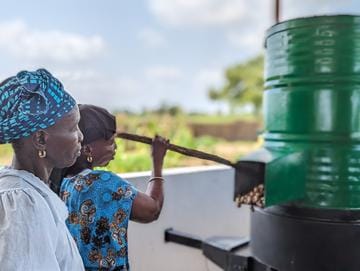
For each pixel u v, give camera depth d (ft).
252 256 6.89
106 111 5.28
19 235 3.08
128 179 7.53
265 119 6.72
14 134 3.32
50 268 3.20
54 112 3.41
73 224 4.82
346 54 5.75
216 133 38.50
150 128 18.69
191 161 14.23
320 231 5.87
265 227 6.51
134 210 4.88
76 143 3.63
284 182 5.88
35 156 3.47
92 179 4.86
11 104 3.34
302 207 6.02
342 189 5.85
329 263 5.86
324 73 5.81
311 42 5.84
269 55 6.51
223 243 7.59
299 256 6.01
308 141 5.94
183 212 8.68
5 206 3.17
